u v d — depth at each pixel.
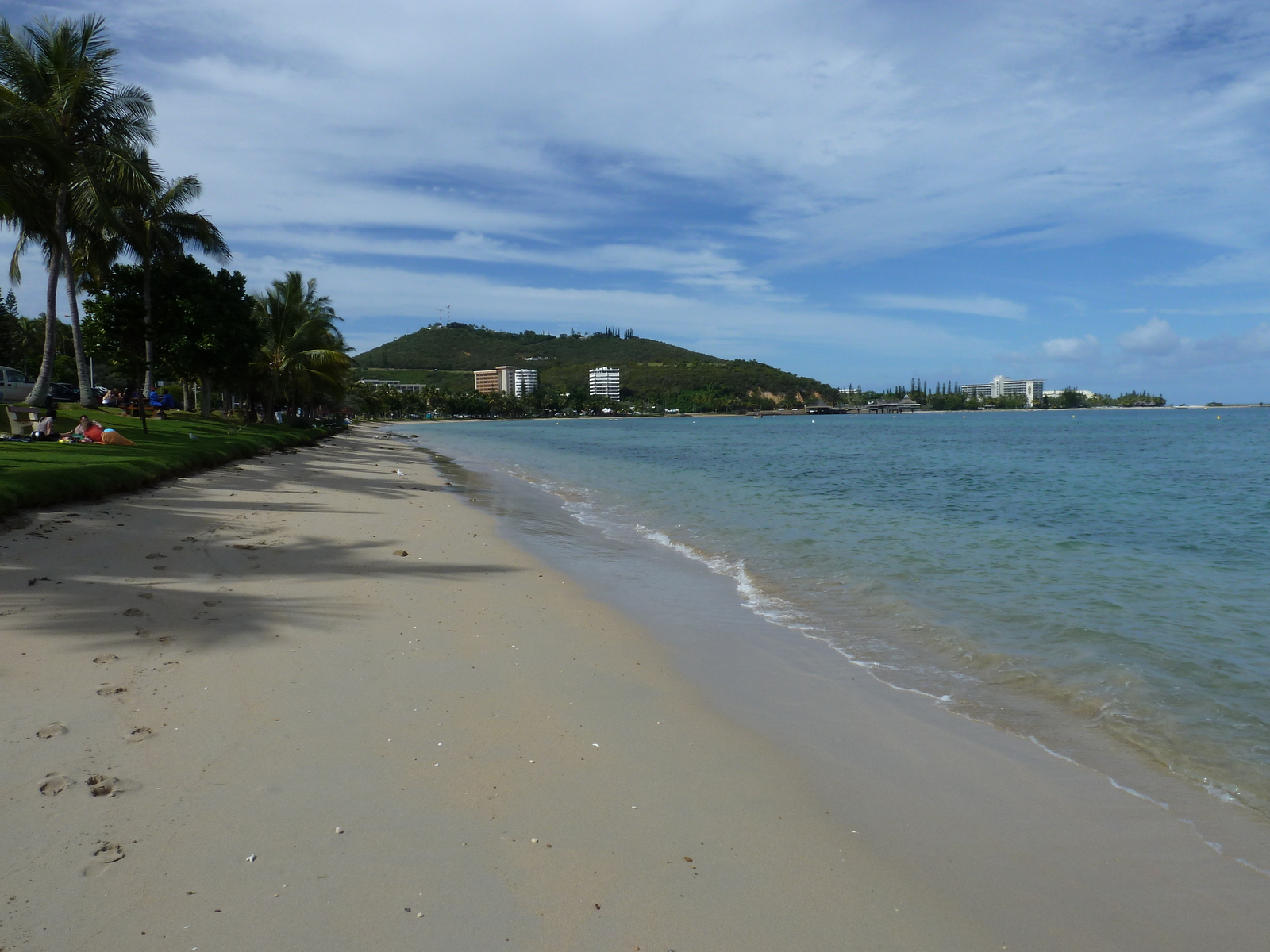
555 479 28.20
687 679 6.70
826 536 14.87
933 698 6.41
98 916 3.10
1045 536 15.16
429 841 3.84
